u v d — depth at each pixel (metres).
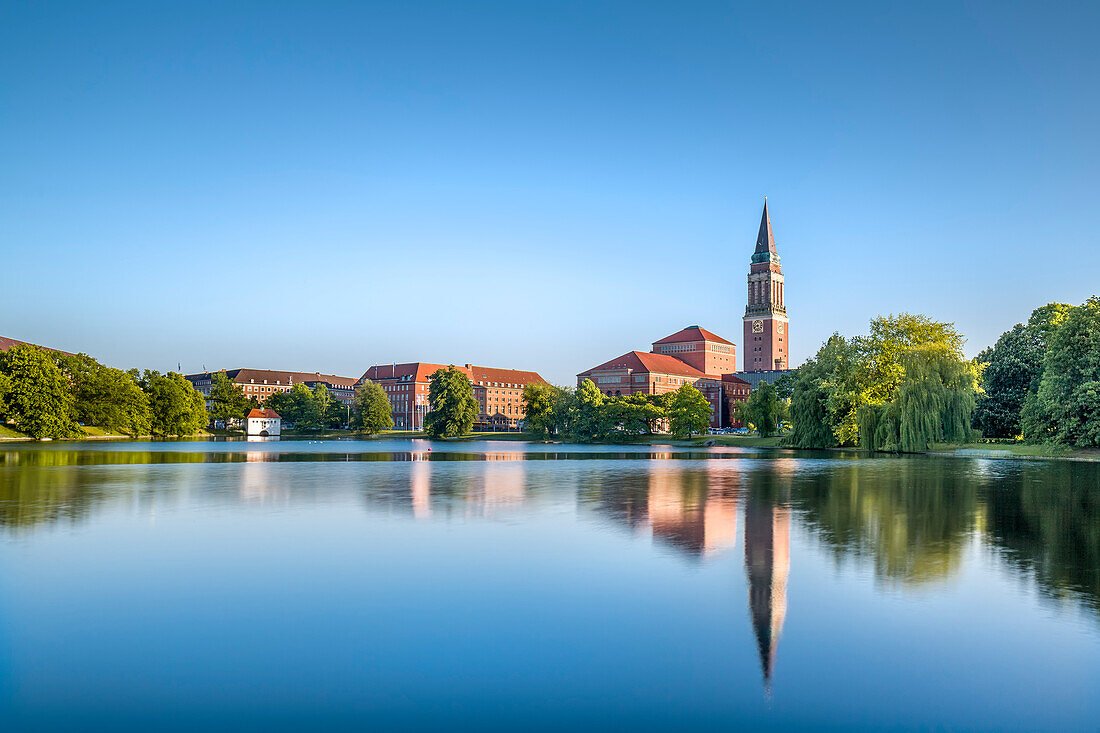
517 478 50.06
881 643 14.47
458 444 138.62
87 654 13.89
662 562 21.34
